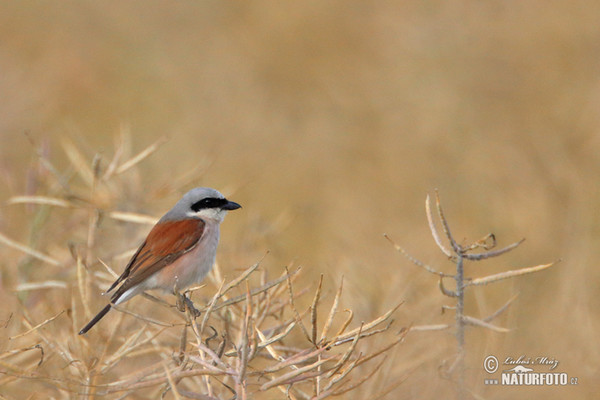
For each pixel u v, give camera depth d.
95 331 8.11
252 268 6.73
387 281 10.09
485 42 17.84
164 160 17.20
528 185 14.20
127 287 9.00
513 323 9.72
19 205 11.67
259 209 15.49
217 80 20.08
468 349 8.48
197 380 7.60
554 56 17.08
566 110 15.77
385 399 7.61
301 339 9.00
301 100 19.03
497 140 15.68
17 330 8.55
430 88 17.66
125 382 6.57
